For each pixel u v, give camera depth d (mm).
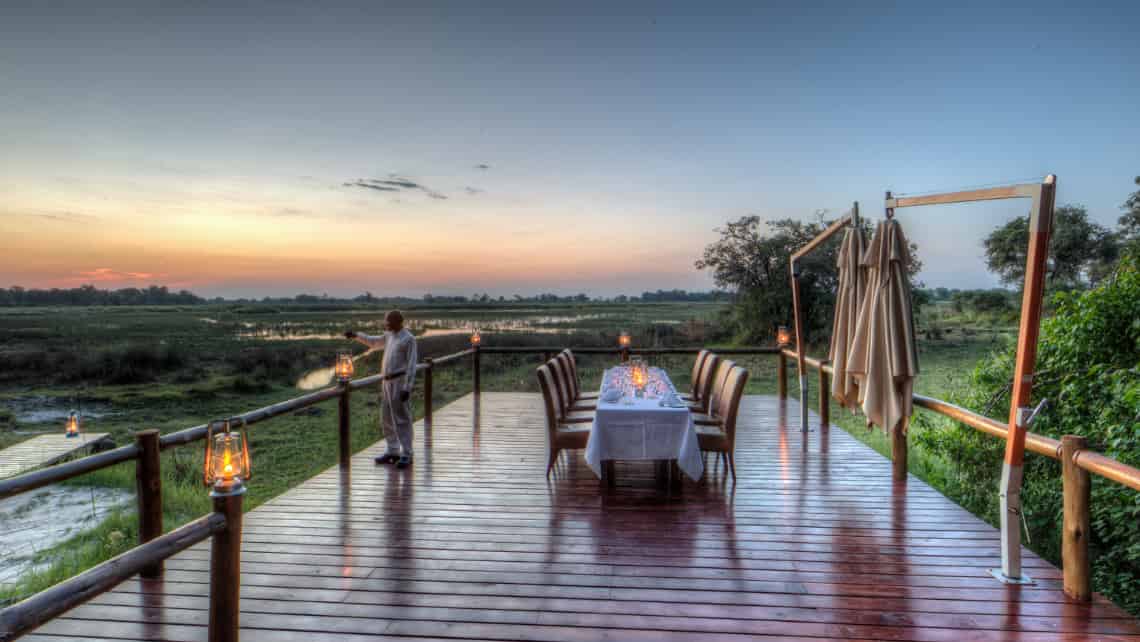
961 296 31391
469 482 5305
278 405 4598
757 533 4086
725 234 25453
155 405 15812
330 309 117188
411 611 3037
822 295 23922
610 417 4938
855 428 10656
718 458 6152
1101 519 5043
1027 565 3555
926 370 16469
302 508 4605
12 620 1593
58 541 6004
